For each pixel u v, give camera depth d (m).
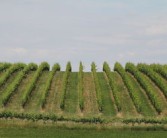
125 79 105.38
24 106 91.88
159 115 88.06
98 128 78.00
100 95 93.38
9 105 92.19
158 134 74.19
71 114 87.19
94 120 80.12
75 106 92.88
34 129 77.12
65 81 103.50
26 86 105.12
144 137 71.38
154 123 80.50
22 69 120.56
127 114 88.19
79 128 78.25
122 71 111.62
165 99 97.94
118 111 89.94
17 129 76.75
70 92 101.88
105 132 76.06
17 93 100.19
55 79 111.06
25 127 78.38
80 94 94.00
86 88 105.12
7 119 80.75
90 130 77.50
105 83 109.19
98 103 92.19
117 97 92.00
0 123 78.75
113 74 117.25
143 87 104.00
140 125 79.25
